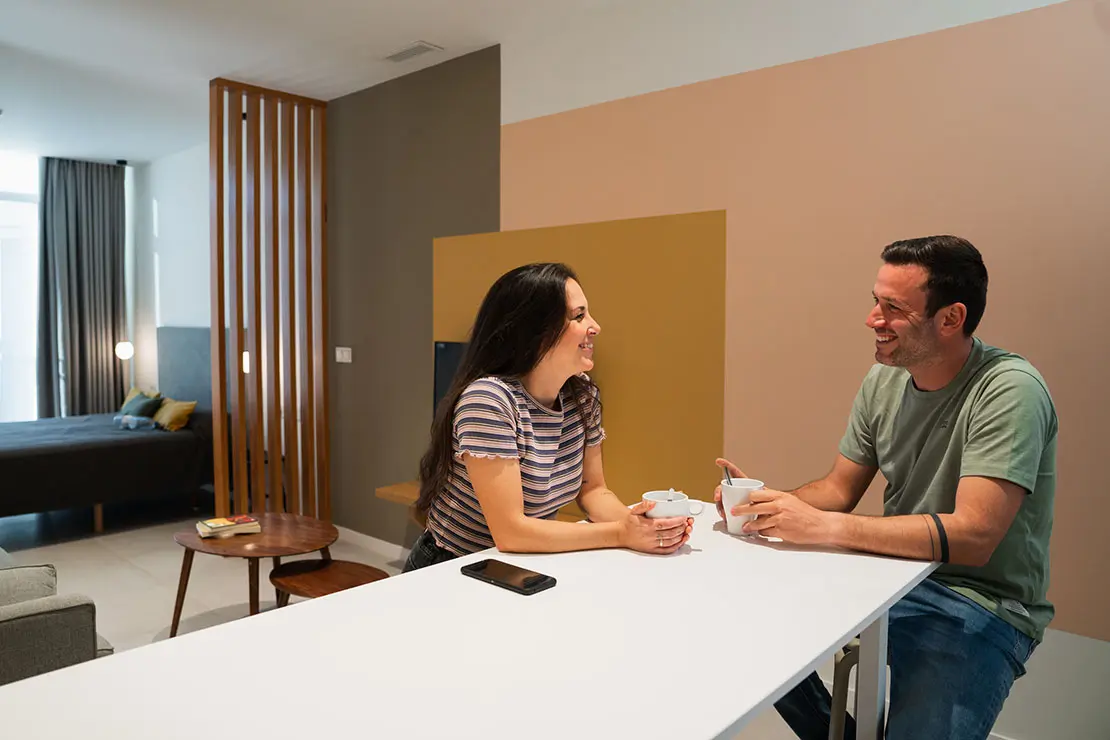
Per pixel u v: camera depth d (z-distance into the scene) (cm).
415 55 372
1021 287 220
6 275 645
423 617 107
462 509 159
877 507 250
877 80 245
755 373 277
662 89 299
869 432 175
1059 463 217
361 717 79
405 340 410
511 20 330
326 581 273
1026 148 218
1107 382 208
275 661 93
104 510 521
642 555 136
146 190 667
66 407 652
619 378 320
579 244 330
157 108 476
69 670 90
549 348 154
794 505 141
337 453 459
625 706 82
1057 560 219
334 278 455
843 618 107
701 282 291
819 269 260
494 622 105
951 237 150
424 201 396
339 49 366
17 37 353
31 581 216
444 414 159
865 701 124
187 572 301
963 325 149
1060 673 220
